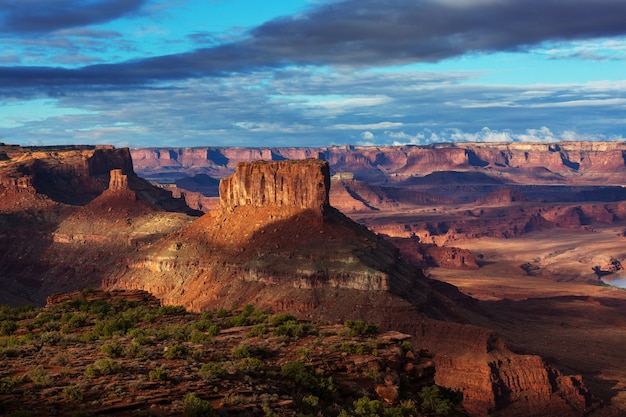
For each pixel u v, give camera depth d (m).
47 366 49.84
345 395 50.25
